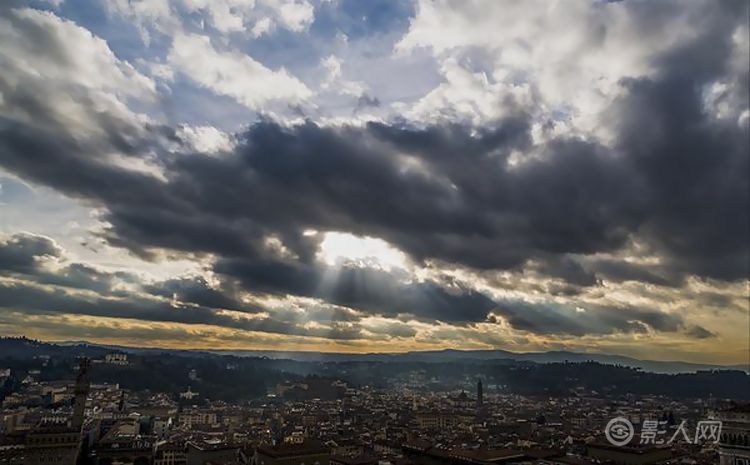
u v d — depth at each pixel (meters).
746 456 153.38
